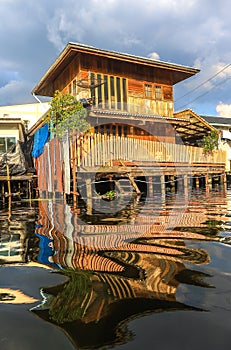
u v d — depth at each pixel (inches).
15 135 707.4
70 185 416.2
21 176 525.0
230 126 975.0
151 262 91.0
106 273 81.0
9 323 53.1
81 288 69.9
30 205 342.0
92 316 54.6
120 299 61.8
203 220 180.5
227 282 71.6
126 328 49.5
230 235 132.0
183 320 52.0
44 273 83.2
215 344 44.6
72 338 47.3
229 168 921.5
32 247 118.4
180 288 67.7
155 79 602.9
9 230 165.9
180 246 112.1
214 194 455.5
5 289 71.2
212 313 54.7
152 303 59.8
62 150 428.1
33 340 47.2
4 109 828.6
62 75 602.5
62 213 243.8
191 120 619.2
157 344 44.7
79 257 99.7
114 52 527.2
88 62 528.4
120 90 559.5
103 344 45.1
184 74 624.4
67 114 420.8
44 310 58.2
